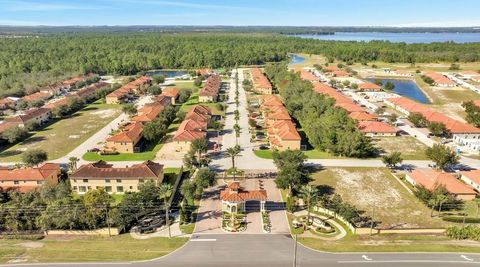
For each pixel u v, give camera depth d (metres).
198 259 73.56
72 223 81.75
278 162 109.19
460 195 96.69
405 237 81.06
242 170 117.38
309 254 74.81
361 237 81.06
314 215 90.62
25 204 87.56
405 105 187.50
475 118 158.00
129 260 73.38
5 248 77.31
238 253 75.44
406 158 127.25
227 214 90.69
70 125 171.12
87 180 103.12
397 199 98.25
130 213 84.81
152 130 143.62
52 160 127.44
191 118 157.75
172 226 86.00
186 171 117.12
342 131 133.88
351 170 117.06
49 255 74.94
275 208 94.12
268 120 160.75
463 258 73.25
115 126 167.88
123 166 121.50
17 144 145.00
